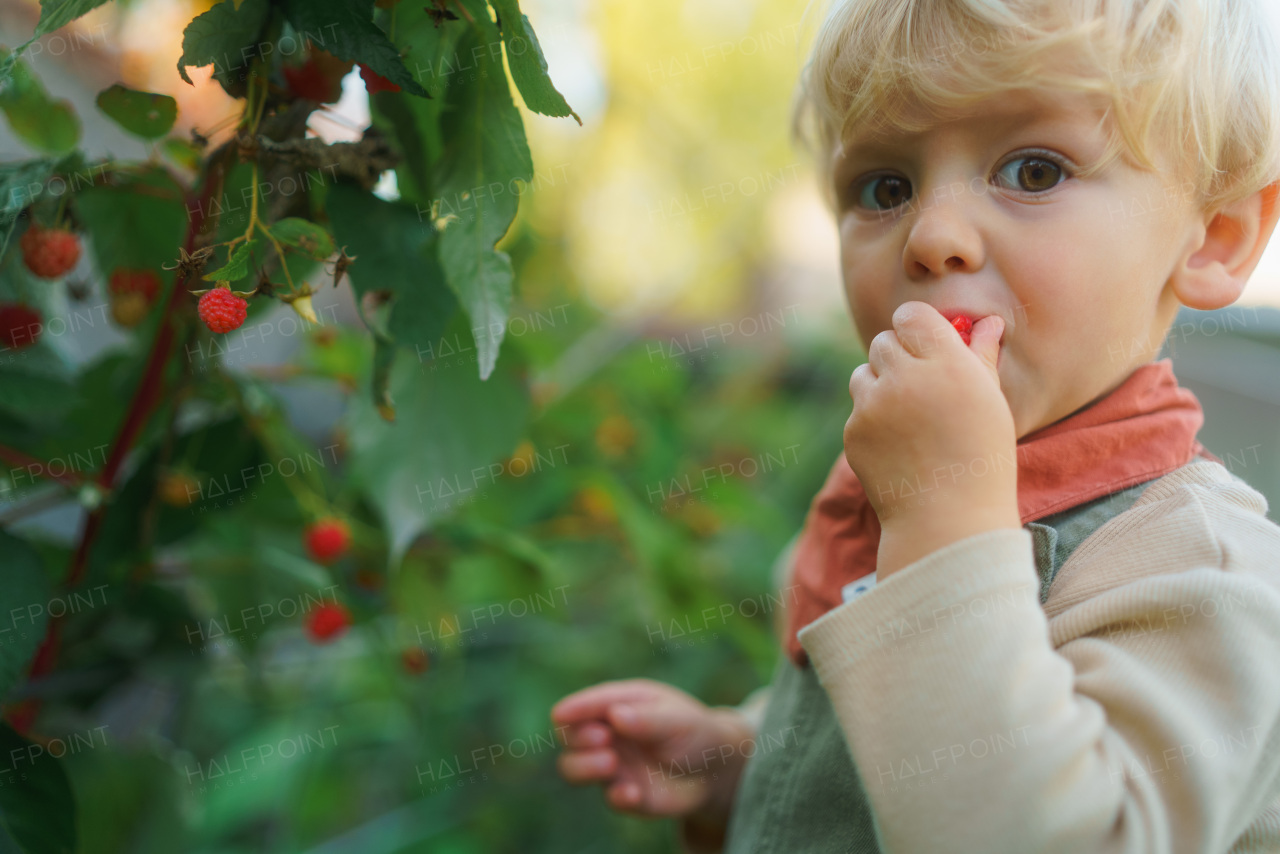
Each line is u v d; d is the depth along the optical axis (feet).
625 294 7.93
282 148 1.62
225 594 2.65
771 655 4.17
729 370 7.15
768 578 4.77
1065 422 1.69
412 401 2.37
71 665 2.53
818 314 7.88
